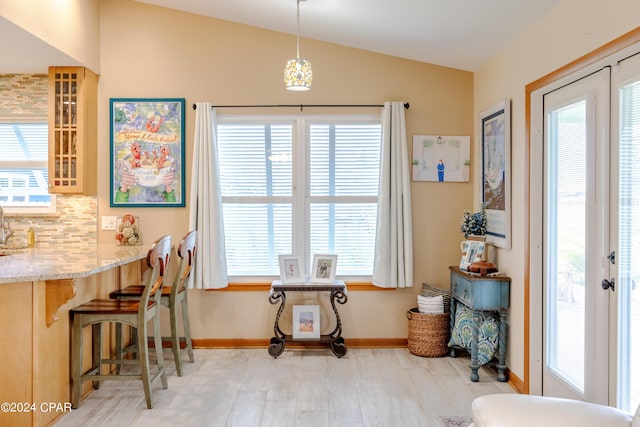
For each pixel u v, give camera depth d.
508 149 3.57
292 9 3.70
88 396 3.25
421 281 4.40
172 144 4.34
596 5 2.47
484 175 4.09
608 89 2.40
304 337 4.19
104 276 3.59
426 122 4.38
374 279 4.30
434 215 4.40
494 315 3.72
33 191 4.64
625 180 2.29
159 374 3.31
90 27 4.16
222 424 2.84
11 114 4.49
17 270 2.70
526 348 3.28
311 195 4.45
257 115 4.38
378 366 3.88
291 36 4.36
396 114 4.28
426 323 4.10
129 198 4.34
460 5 3.11
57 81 4.11
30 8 3.25
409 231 4.27
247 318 4.39
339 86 4.37
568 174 2.84
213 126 4.30
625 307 2.30
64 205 4.36
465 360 4.05
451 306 4.16
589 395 2.58
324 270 4.25
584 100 2.63
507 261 3.65
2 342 2.61
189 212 4.35
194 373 3.71
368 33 3.93
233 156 4.43
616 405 2.36
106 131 4.35
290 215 4.45
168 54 4.36
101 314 3.06
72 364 3.06
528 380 3.25
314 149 4.44
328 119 4.40
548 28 2.99
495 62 3.87
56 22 3.59
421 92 4.38
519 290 3.42
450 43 3.82
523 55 3.35
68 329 3.05
